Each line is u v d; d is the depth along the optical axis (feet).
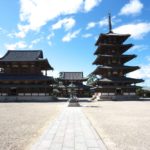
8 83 204.23
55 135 40.78
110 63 224.94
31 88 203.62
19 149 32.14
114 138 40.14
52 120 63.36
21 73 210.79
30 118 69.41
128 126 53.88
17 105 137.69
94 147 32.19
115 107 118.11
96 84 233.96
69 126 51.55
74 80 301.43
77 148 31.55
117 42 234.99
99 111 94.02
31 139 38.75
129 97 213.66
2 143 35.73
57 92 300.20
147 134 43.93
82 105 135.33
